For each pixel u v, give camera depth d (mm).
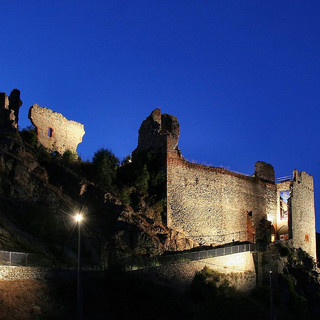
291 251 59844
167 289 39219
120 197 47500
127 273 35625
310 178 71750
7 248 33844
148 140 54031
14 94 53969
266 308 49156
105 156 50875
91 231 42750
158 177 50656
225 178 57719
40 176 45250
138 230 44531
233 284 49969
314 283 57750
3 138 45469
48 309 29469
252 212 61000
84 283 33562
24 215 40156
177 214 50562
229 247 51156
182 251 48094
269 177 67125
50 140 54719
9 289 29281
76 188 45938
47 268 32312
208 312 37750
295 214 65938
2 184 41125
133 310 33406
